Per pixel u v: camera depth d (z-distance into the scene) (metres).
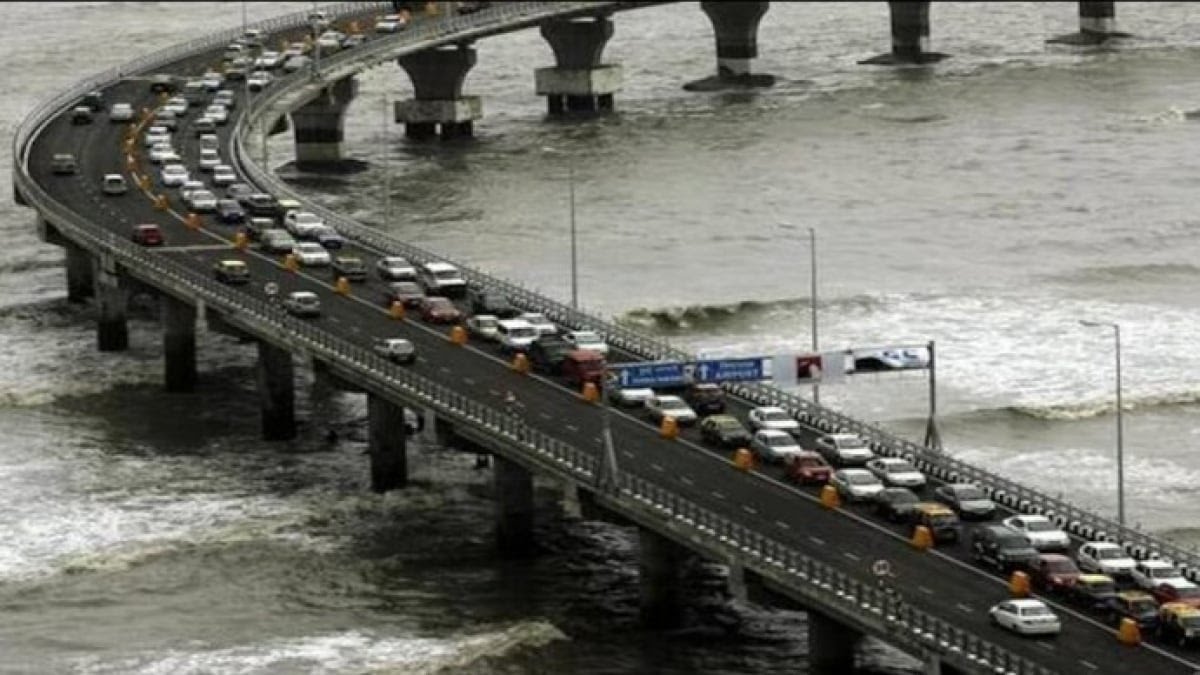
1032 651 194.88
